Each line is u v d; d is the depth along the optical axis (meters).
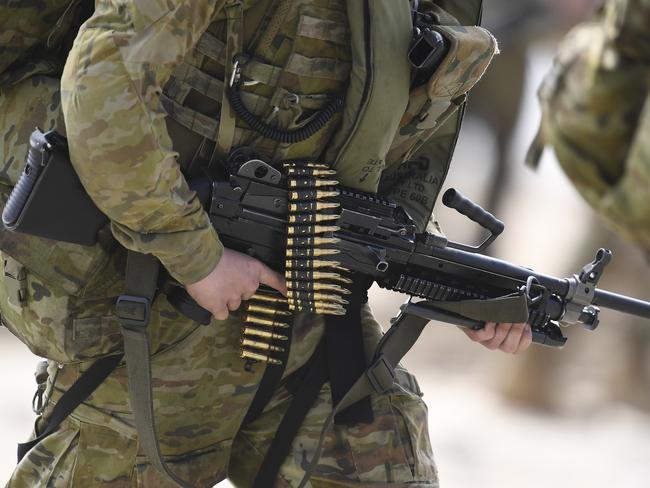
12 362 25.20
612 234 26.75
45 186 7.78
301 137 8.32
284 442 8.84
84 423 8.74
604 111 10.38
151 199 7.57
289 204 8.40
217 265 8.11
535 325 9.27
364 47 8.15
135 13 7.38
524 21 33.66
